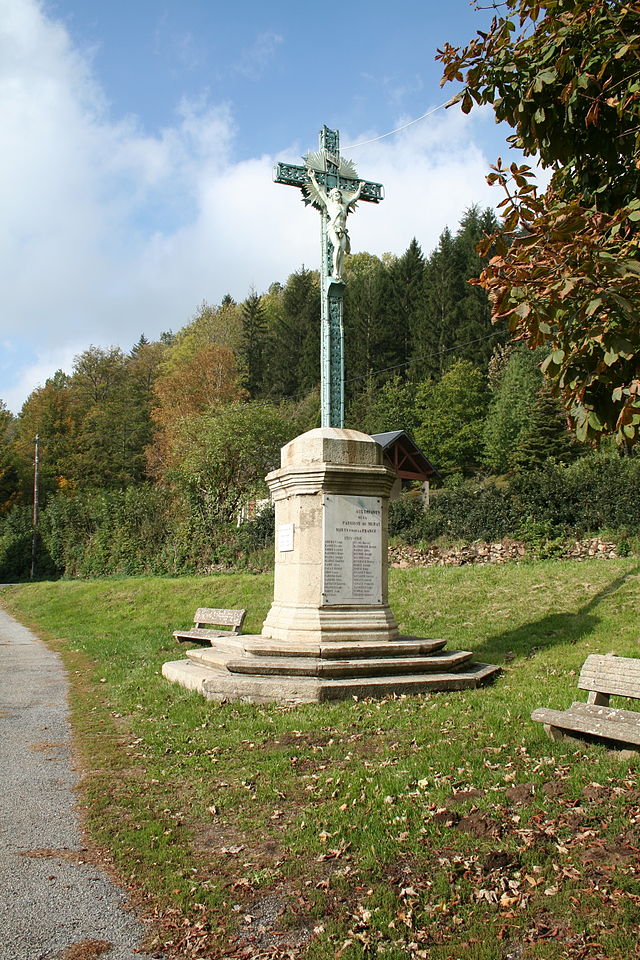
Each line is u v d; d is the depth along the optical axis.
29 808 5.41
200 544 28.38
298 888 4.06
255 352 70.50
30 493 61.31
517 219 4.23
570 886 3.88
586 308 3.74
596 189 5.06
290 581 9.62
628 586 13.38
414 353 64.12
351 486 9.62
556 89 4.92
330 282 10.65
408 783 5.41
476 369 55.78
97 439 64.69
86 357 75.69
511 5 5.06
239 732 7.09
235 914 3.81
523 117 5.02
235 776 5.91
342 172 11.09
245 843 4.67
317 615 9.28
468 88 5.14
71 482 62.19
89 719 8.24
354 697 8.10
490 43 5.00
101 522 37.50
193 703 8.37
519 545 19.06
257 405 37.78
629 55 4.70
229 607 19.08
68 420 68.06
